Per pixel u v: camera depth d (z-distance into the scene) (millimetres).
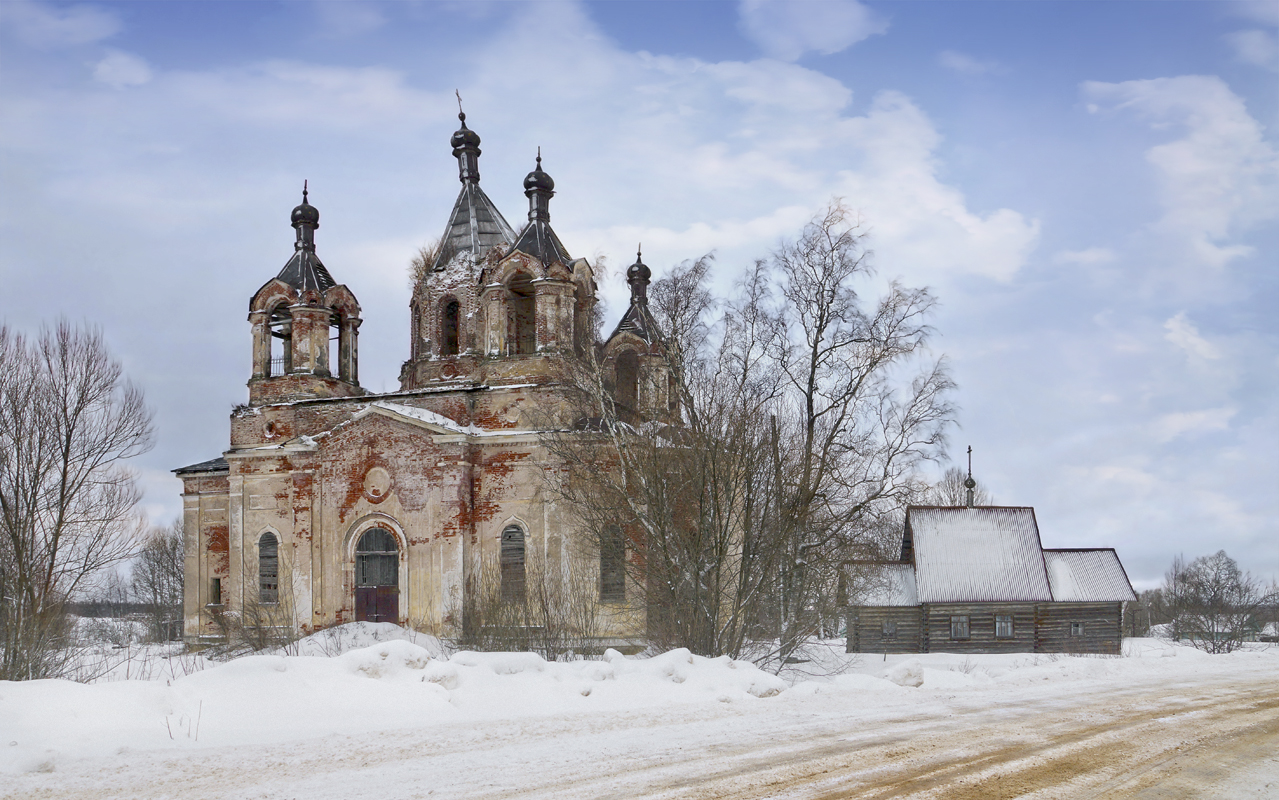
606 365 41219
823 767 11273
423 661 18828
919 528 50219
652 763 11531
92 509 34844
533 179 40906
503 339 39375
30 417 33688
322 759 12195
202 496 44562
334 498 39281
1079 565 50000
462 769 11383
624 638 34594
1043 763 11703
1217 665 30297
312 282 42656
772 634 30797
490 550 37375
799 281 37875
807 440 34500
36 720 13680
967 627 48156
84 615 51812
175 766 11867
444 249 42250
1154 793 10367
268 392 42469
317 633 35781
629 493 30875
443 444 37719
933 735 13555
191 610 43938
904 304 37094
